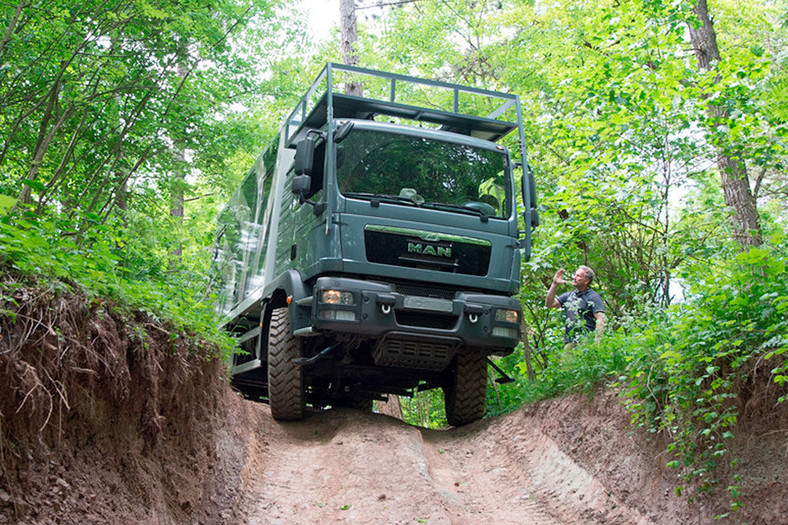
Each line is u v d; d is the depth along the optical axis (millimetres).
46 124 9391
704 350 4746
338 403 9672
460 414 8305
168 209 13484
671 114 8789
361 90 14367
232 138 11594
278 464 6590
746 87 8055
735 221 8844
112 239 5461
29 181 3748
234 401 6852
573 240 9609
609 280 10086
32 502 2887
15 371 2852
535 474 6566
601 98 8773
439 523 5277
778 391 4344
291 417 7973
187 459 4793
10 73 9375
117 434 3777
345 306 6918
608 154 9180
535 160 11594
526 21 14508
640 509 5215
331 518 5484
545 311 10781
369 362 8281
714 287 4887
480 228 7562
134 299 4164
